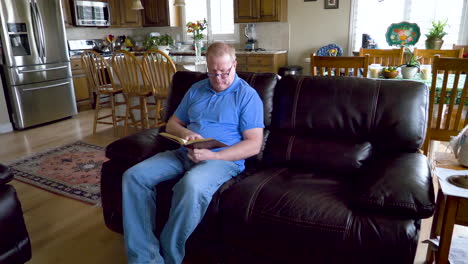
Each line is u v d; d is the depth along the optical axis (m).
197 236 1.57
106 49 5.81
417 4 4.42
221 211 1.46
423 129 1.59
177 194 1.47
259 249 1.41
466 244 1.64
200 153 1.57
